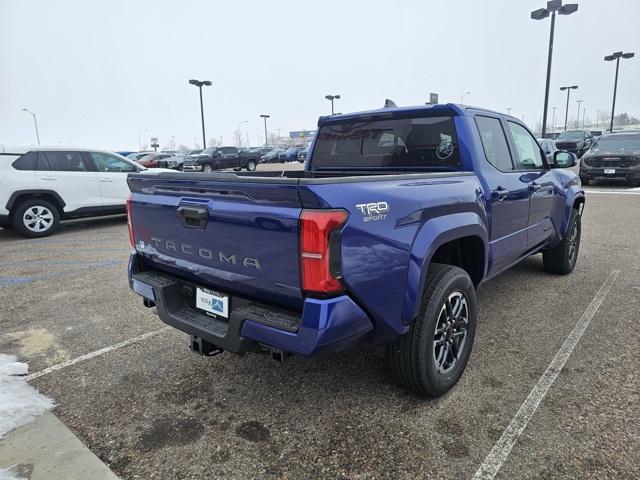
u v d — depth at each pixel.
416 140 3.83
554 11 21.67
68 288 5.62
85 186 9.68
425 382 2.85
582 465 2.35
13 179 8.84
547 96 22.48
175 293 2.99
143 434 2.72
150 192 3.06
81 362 3.64
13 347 3.94
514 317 4.32
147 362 3.62
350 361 3.56
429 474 2.33
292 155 45.31
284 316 2.37
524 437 2.58
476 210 3.29
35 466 2.41
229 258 2.52
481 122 3.82
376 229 2.36
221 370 3.47
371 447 2.55
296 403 3.00
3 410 2.95
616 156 14.91
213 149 31.17
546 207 4.81
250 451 2.55
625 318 4.21
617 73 36.62
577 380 3.16
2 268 6.64
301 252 2.15
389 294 2.48
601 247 7.13
